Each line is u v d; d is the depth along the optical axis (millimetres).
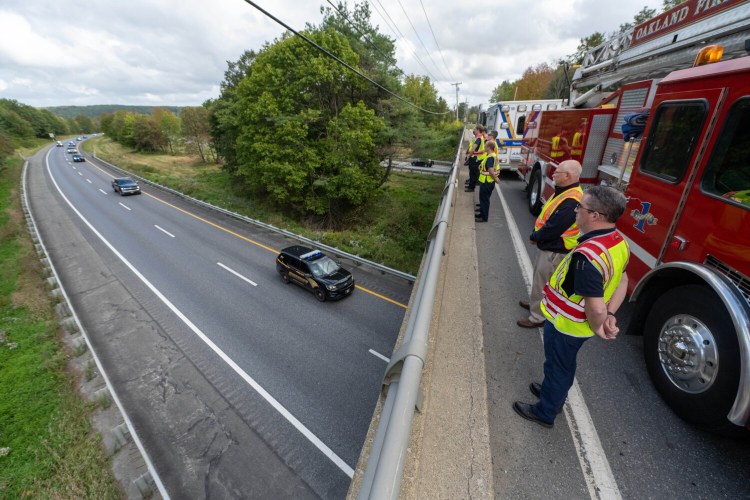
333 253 16203
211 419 7598
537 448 2209
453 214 7500
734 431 2029
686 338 2295
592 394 2648
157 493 6273
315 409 7738
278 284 13484
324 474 6391
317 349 9617
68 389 8922
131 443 7219
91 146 90938
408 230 22328
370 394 8117
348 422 7414
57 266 16172
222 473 6500
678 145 2756
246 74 38062
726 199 2223
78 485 6609
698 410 2199
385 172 29875
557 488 1962
